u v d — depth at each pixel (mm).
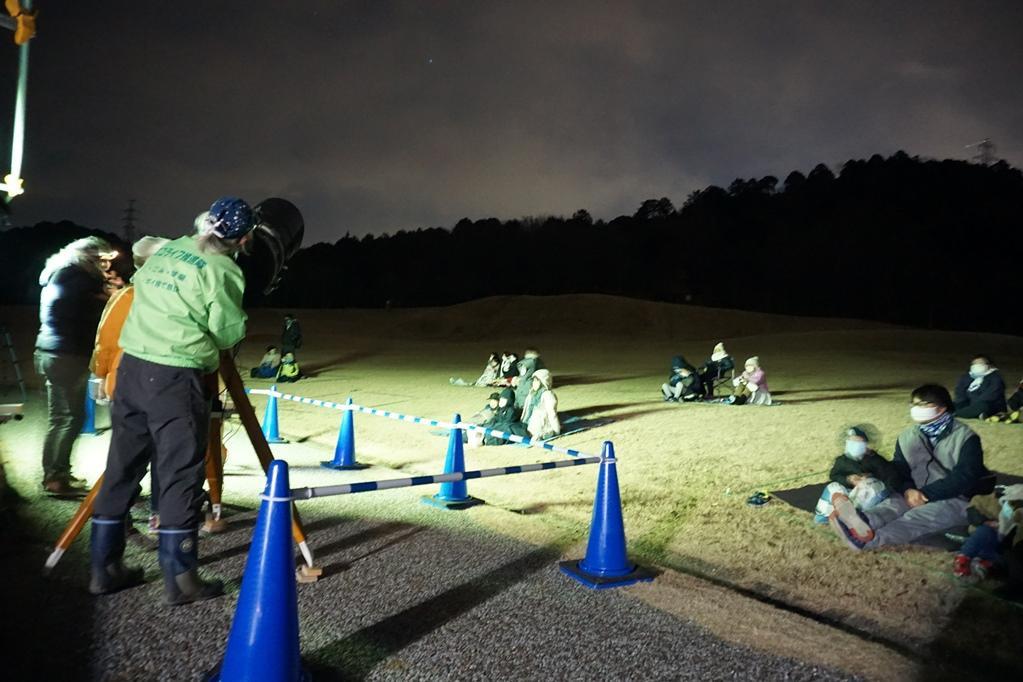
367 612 4070
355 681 3289
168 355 3902
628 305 52219
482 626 3912
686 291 83000
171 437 3928
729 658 3609
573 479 7934
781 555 5363
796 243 82938
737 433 10422
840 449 8992
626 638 3803
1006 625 4172
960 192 88375
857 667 3561
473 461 9008
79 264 6270
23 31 4469
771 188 100188
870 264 75062
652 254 90125
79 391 6340
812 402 13625
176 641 3598
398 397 16172
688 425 11281
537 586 4535
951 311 66500
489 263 91812
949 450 5648
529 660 3533
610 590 4492
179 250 4012
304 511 6305
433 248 95375
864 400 13758
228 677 2959
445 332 49906
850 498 5785
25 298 50719
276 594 3029
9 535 5184
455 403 15055
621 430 11070
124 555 4699
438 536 5605
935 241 79000
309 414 13578
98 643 3561
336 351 31047
